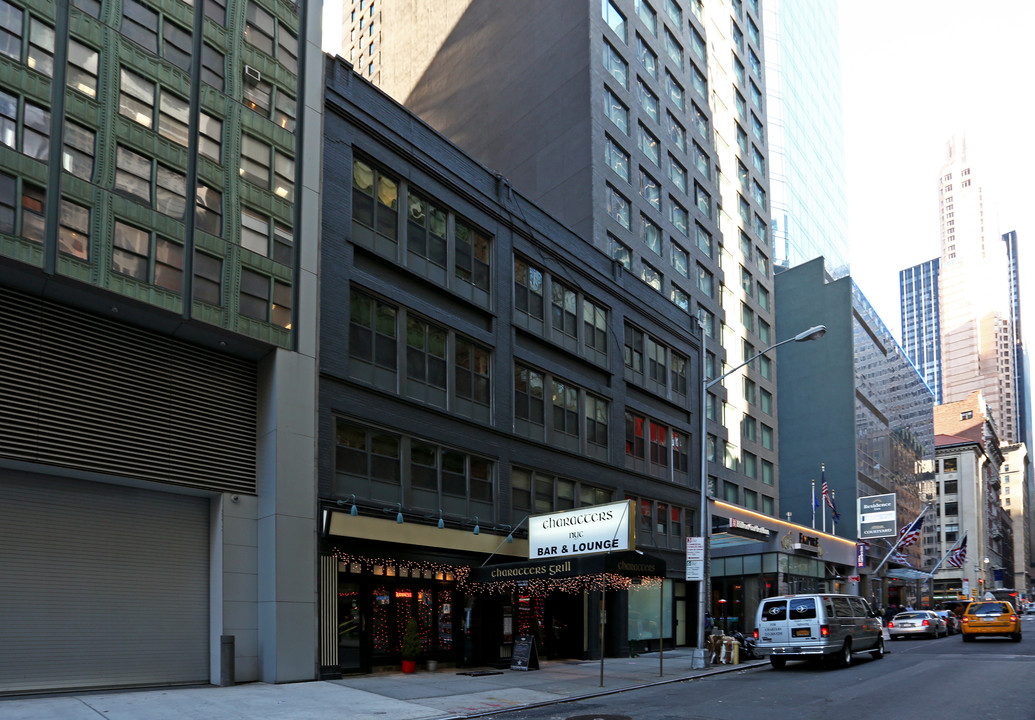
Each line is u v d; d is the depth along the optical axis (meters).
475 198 28.28
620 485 34.47
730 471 55.97
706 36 60.78
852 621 25.95
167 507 19.14
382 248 24.47
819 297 74.38
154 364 18.77
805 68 106.06
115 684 17.55
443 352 26.27
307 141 22.28
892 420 85.00
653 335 38.75
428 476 24.91
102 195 17.36
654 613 35.53
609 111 46.47
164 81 19.05
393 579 23.31
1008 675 21.98
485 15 53.97
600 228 43.53
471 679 21.44
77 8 17.55
